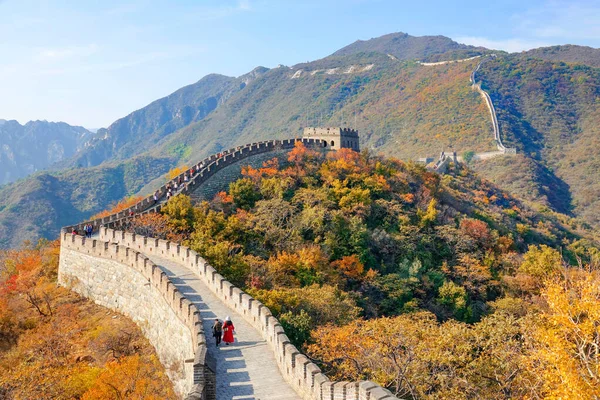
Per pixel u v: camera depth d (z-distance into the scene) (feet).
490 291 271.08
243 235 247.70
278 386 79.82
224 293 118.42
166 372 112.78
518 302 229.45
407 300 237.66
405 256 277.23
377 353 110.32
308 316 142.20
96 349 131.85
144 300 134.82
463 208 385.29
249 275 181.57
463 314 236.22
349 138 418.31
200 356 78.95
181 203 237.25
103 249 160.15
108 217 221.25
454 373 104.47
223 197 284.20
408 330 121.70
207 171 296.30
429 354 107.24
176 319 109.40
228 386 79.97
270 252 244.22
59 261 185.37
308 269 226.17
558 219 531.09
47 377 120.06
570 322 94.27
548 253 284.00
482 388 102.68
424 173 401.08
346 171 345.31
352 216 291.38
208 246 183.83
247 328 103.14
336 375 111.75
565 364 86.74
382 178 347.36
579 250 395.14
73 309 158.30
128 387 111.14
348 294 213.25
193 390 71.87
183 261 150.41
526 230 394.32
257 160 338.95
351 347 118.73
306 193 300.61
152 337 126.52
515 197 580.30
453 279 272.92
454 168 566.77
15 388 119.14
